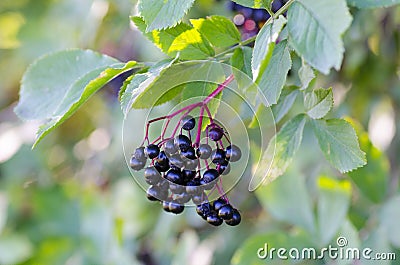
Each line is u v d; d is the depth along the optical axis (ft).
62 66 1.53
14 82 2.74
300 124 1.46
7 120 2.73
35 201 2.52
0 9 2.51
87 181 2.58
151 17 1.32
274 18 1.29
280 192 1.89
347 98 2.09
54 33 2.35
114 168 2.51
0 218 2.60
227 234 2.24
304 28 1.23
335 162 1.43
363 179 1.81
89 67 1.53
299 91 1.46
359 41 2.01
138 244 2.31
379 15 2.01
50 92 1.53
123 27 2.14
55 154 2.68
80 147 2.67
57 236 2.45
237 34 1.37
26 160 2.62
